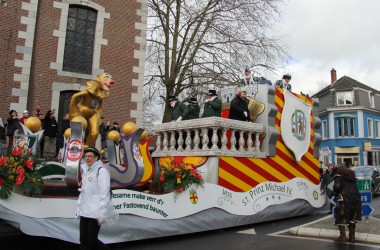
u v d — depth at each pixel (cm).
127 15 1548
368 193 789
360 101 3912
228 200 668
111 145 579
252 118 779
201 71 1897
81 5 1459
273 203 755
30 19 1352
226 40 1848
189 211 606
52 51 1391
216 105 734
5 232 595
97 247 418
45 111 1355
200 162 685
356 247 566
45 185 531
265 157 753
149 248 528
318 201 893
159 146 780
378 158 3912
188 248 534
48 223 470
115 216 434
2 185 448
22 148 504
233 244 564
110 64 1486
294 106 847
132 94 1511
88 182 421
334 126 3962
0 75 1289
